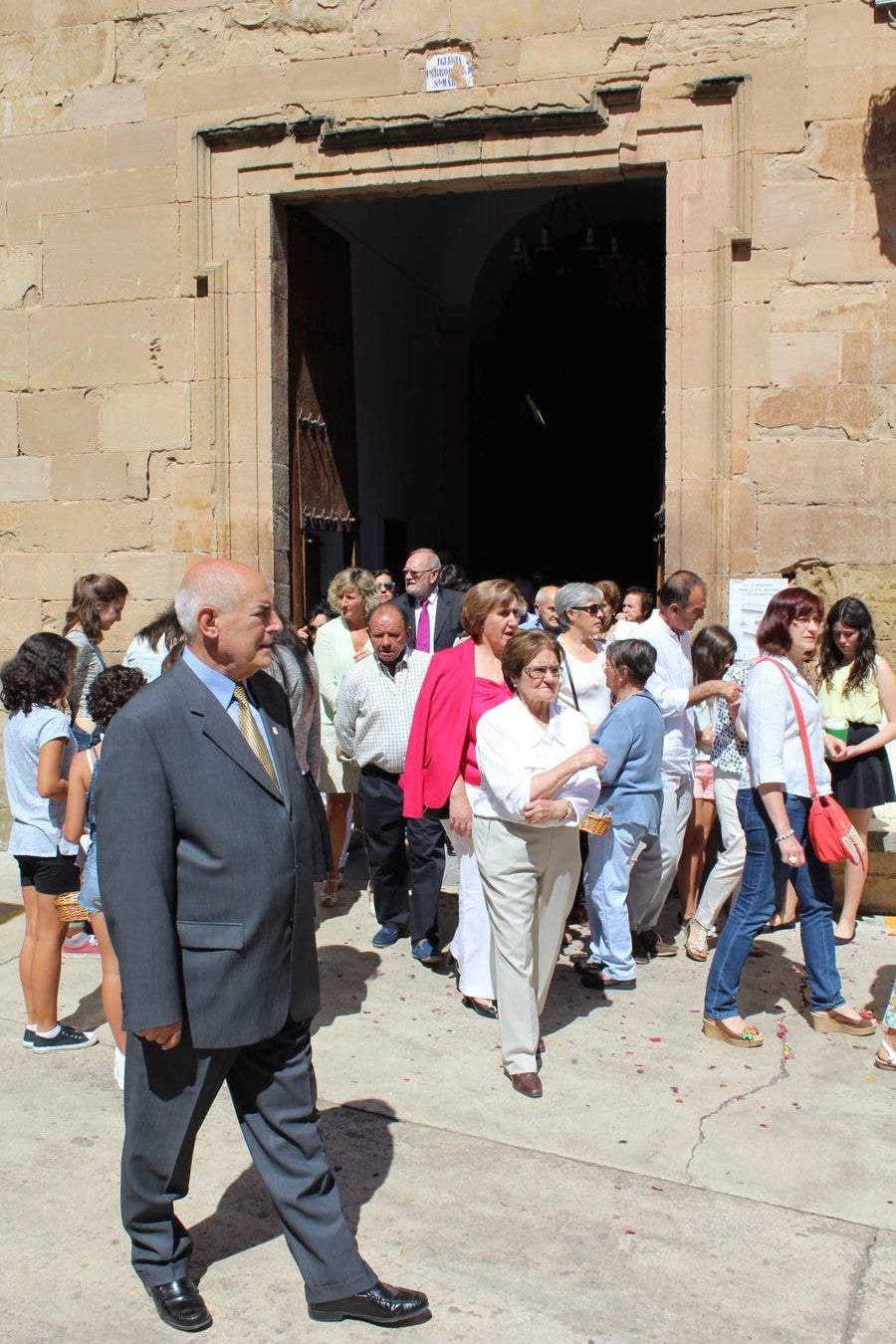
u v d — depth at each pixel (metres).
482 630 5.45
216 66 8.18
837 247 7.14
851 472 7.19
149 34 8.33
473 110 7.65
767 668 4.96
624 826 5.62
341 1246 3.20
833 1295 3.34
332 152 7.91
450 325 14.22
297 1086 3.23
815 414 7.21
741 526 7.36
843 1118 4.39
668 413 7.45
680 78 7.32
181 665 3.17
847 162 7.10
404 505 13.22
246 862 3.05
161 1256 3.23
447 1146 4.19
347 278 9.70
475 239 13.79
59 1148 4.18
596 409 17.48
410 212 12.70
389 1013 5.44
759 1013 5.39
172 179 8.34
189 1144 3.21
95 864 4.43
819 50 7.11
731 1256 3.53
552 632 7.63
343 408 9.62
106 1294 3.35
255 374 8.21
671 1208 3.79
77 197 8.57
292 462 8.58
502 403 16.16
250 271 8.18
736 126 7.20
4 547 8.90
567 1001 5.57
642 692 5.71
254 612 3.12
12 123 8.68
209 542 8.42
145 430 8.52
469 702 5.32
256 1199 3.85
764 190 7.23
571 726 4.78
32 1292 3.35
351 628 7.25
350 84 7.91
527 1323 3.21
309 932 3.24
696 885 6.77
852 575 7.21
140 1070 3.12
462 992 5.48
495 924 4.66
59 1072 4.80
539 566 17.50
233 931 3.04
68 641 5.12
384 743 6.17
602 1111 4.45
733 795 6.00
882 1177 3.99
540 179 7.68
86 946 6.34
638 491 17.59
